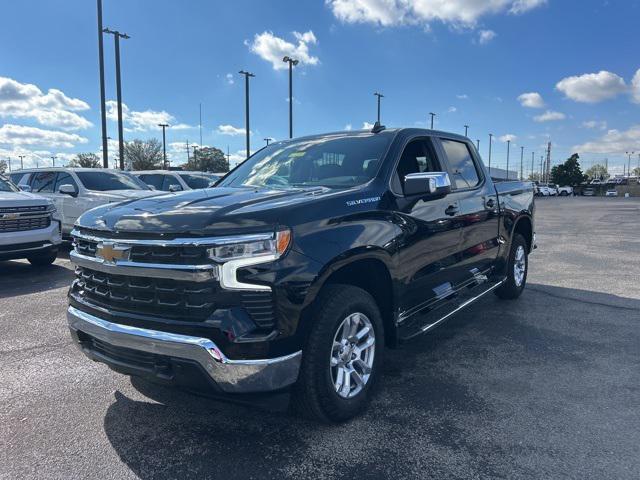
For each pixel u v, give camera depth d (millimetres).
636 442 3016
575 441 3031
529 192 6719
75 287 3443
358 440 3076
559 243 12570
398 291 3695
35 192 11945
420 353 4586
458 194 4711
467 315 5812
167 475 2748
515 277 6379
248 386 2734
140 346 2865
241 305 2740
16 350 4711
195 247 2734
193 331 2730
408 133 4359
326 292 3117
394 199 3777
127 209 3238
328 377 3049
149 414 3455
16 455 2951
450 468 2766
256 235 2764
